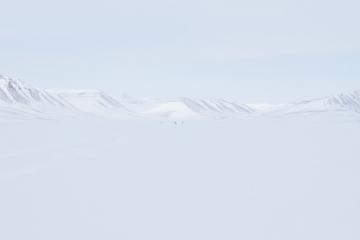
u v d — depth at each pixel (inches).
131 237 339.0
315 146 1165.7
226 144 1256.8
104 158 858.8
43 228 359.9
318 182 581.6
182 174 661.3
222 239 335.0
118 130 2113.7
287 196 492.7
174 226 370.9
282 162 805.2
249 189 536.7
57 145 1139.3
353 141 1346.0
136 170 698.2
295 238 336.8
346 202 459.2
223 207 440.8
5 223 372.8
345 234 345.4
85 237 337.7
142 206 445.1
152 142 1312.7
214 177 631.8
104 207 438.0
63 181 578.6
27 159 802.8
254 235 344.8
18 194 488.7
